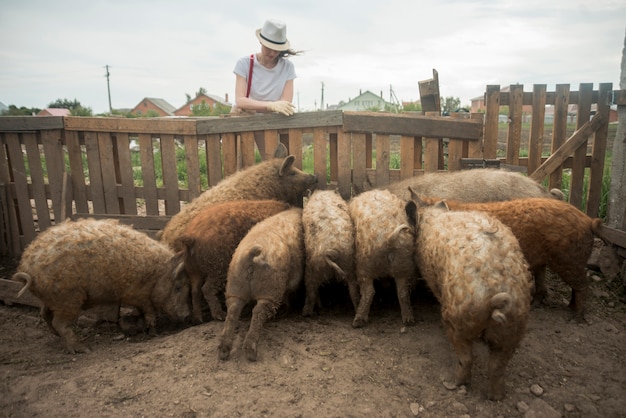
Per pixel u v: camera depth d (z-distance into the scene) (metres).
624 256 5.20
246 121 6.02
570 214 4.21
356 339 4.05
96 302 4.39
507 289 3.00
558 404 3.25
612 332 4.18
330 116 5.78
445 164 7.64
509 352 3.14
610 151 13.48
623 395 3.35
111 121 6.15
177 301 4.71
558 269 4.29
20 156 6.46
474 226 3.46
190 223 4.83
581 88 5.75
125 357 3.96
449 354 3.76
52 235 4.12
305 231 4.52
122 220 6.30
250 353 3.72
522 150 14.91
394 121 5.70
